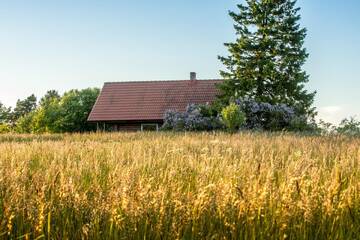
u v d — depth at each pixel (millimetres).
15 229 4242
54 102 66438
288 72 38969
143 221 4160
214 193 4305
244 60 39438
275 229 4094
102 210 4312
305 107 38594
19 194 4559
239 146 12570
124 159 8219
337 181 4496
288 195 4281
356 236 4113
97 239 4113
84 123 61719
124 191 4344
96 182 5547
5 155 9109
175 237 4008
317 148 11508
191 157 7633
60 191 4719
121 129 45844
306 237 4066
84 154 9914
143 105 46031
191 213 4156
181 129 33000
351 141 14672
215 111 34281
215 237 3988
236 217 4164
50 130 60969
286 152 10180
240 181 4914
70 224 4309
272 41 38719
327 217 4223
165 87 47875
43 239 4117
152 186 4992
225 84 39469
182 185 5219
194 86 47562
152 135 24141
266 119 32219
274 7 39812
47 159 9172
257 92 38719
